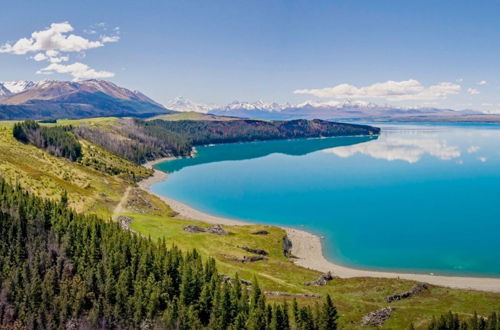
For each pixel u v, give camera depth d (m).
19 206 118.12
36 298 97.31
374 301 103.69
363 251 156.00
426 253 154.00
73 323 94.31
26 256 108.62
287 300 101.75
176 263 106.00
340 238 171.38
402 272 135.50
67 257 109.25
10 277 101.00
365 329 88.62
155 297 95.69
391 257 149.75
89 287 100.75
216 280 98.50
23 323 94.25
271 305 97.06
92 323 94.00
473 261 145.75
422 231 181.62
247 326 86.31
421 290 111.25
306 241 167.12
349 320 92.44
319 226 188.38
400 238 171.88
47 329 93.38
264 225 176.88
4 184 137.00
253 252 141.88
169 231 152.50
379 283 114.44
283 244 155.75
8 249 108.25
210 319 92.06
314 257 149.00
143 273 103.50
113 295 98.88
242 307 91.44
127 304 96.44
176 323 90.94
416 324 89.31
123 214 171.50
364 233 178.12
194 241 143.75
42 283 99.81
